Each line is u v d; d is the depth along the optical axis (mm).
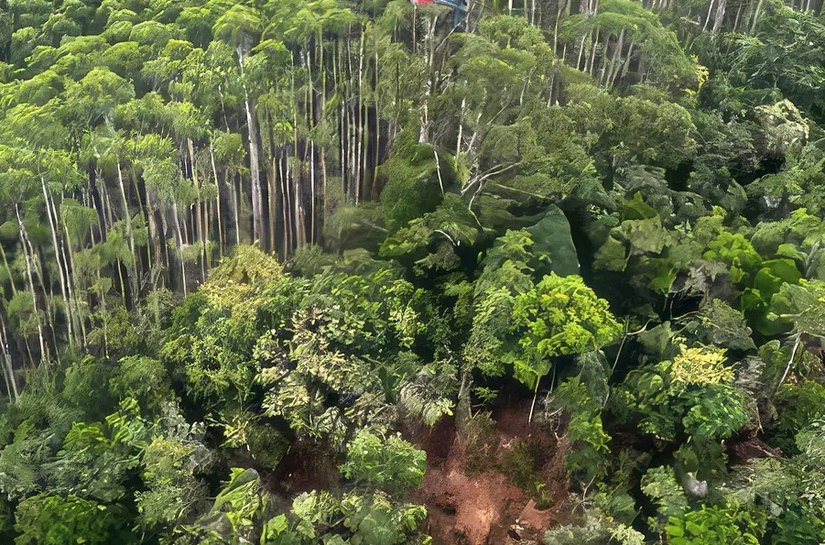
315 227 13781
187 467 11406
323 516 10453
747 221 13125
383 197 13305
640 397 11195
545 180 12719
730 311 11406
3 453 12297
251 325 12422
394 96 13602
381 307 12312
